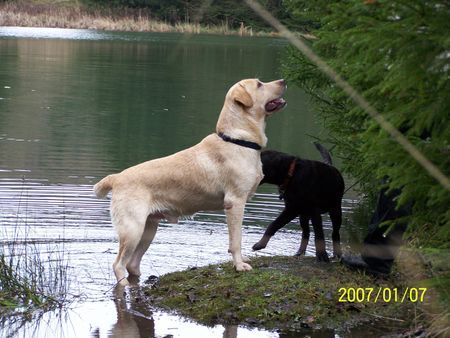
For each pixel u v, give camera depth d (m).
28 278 7.04
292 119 18.45
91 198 10.15
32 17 52.53
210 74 28.75
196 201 7.14
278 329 6.01
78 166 12.25
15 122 16.95
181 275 7.18
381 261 6.83
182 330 6.02
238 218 7.01
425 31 3.66
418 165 3.88
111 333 5.96
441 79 3.70
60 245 8.15
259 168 7.11
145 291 6.91
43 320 6.25
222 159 7.02
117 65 32.00
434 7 3.64
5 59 32.34
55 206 9.66
